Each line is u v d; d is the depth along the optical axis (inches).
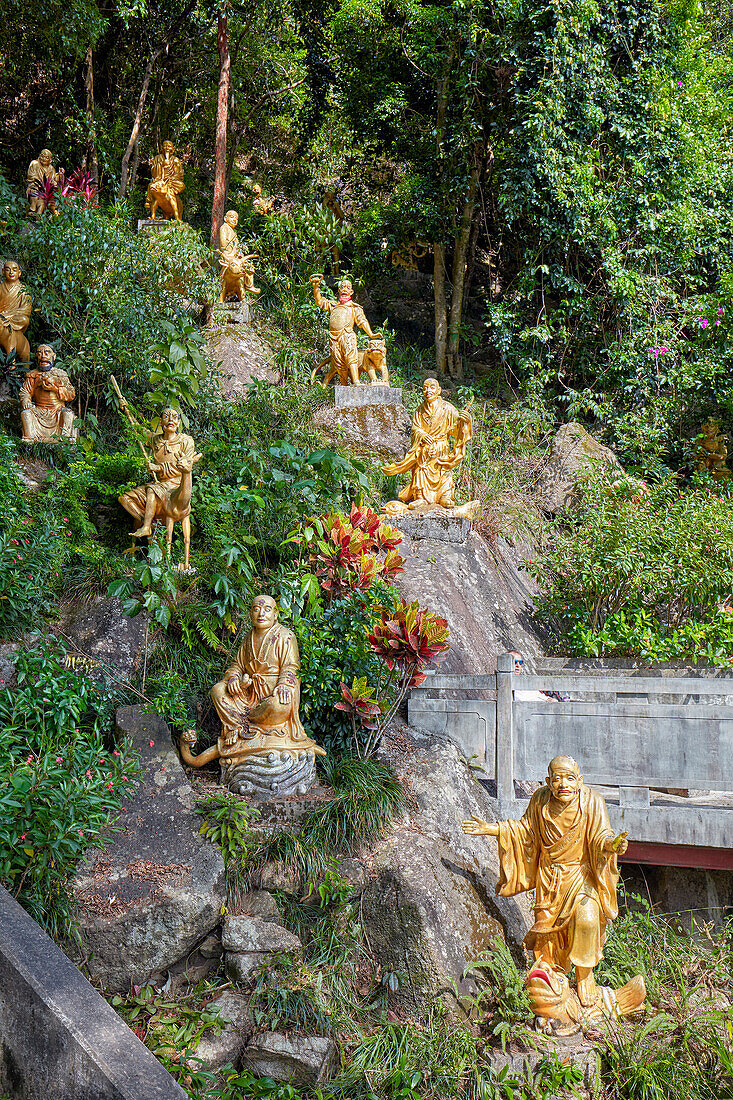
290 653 244.1
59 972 130.1
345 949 209.5
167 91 703.7
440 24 553.3
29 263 415.5
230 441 373.1
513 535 439.2
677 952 235.6
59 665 238.1
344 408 435.2
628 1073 191.5
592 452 494.6
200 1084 177.9
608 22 532.4
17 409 365.7
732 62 633.6
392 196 644.1
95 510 326.6
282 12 681.6
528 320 569.0
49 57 567.8
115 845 204.5
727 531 382.0
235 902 211.6
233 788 234.2
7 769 201.6
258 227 631.2
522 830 205.5
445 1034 194.2
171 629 278.1
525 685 259.0
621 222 532.1
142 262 435.5
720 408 554.9
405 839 225.0
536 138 503.5
